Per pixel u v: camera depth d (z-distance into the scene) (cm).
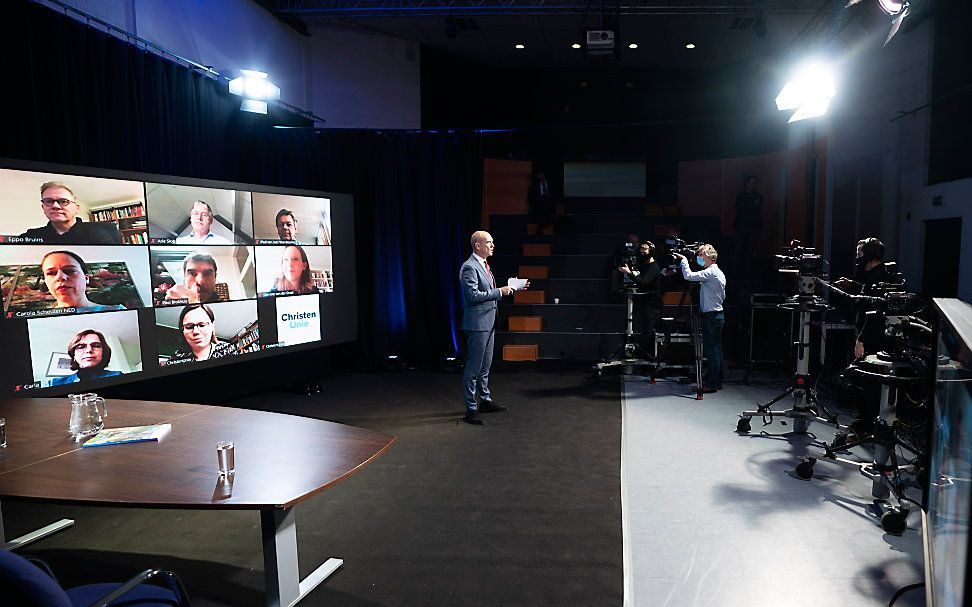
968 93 545
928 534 170
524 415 504
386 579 252
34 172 368
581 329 786
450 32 780
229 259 495
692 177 1046
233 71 631
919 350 272
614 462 389
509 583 248
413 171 738
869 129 698
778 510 314
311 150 700
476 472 375
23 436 238
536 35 874
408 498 336
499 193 1002
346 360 731
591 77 1094
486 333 485
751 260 860
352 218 612
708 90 1094
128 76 468
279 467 202
